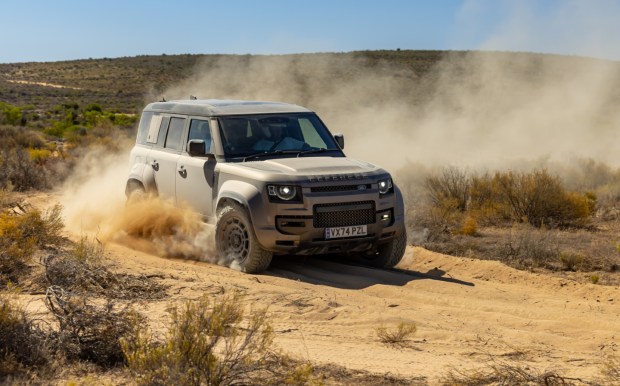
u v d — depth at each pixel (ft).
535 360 18.33
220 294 23.77
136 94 314.96
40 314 18.85
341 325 21.36
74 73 397.19
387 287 26.53
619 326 21.58
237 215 28.45
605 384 15.99
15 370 15.51
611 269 31.86
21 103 273.33
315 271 29.14
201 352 14.60
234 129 31.09
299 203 27.37
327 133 32.94
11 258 25.29
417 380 16.26
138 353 14.58
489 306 24.20
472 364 17.74
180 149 32.96
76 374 15.66
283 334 19.94
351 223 28.14
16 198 47.78
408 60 313.12
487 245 36.27
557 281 28.73
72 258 25.66
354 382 15.99
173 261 30.32
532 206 43.96
